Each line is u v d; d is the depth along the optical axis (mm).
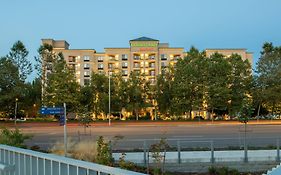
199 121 56250
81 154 15500
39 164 5270
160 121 57000
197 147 19828
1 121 56719
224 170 14797
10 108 59625
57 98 57688
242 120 20578
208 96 59719
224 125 47906
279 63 62219
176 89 60969
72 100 58062
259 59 63438
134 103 64688
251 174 15156
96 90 64812
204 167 15617
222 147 19812
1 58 57656
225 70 59688
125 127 44094
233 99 60594
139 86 64812
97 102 64125
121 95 64250
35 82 65562
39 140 25297
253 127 42000
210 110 62031
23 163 5789
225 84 60219
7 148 6195
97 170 3838
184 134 31016
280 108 65688
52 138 27109
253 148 19297
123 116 72438
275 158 16219
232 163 15812
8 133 16531
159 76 65750
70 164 4375
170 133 32438
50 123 52938
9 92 57156
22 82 58500
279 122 53438
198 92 60188
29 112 67938
